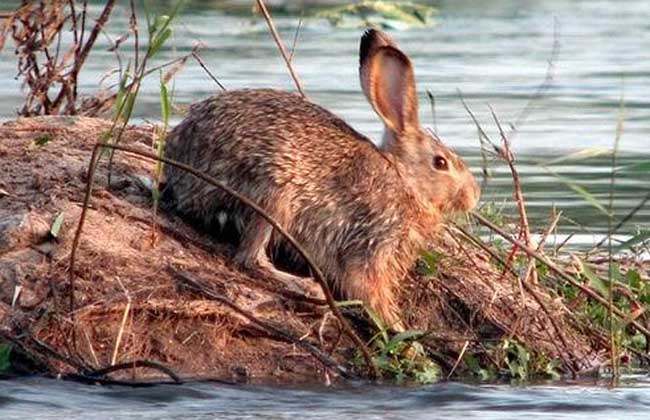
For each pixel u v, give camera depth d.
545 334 11.98
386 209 11.52
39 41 14.18
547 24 34.97
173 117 20.00
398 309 11.65
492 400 10.72
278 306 11.23
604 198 17.64
